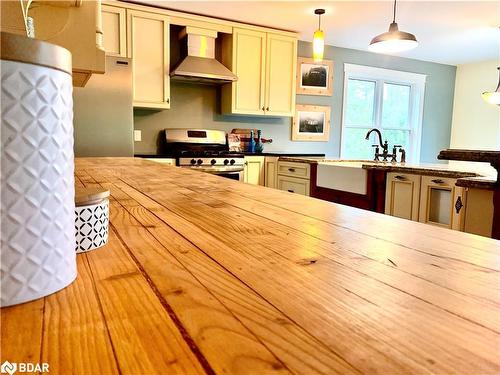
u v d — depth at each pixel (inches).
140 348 12.0
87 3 48.0
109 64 131.0
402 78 218.7
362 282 18.1
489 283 18.3
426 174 98.1
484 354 12.0
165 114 166.2
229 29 160.1
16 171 14.6
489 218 65.8
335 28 167.3
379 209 110.3
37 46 15.1
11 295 14.7
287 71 175.2
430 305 15.6
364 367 11.1
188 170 72.9
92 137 129.6
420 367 11.2
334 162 137.7
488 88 220.8
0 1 42.3
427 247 24.6
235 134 181.9
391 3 135.0
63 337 12.5
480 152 63.3
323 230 28.8
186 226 29.1
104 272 18.8
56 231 16.1
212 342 12.4
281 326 13.5
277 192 47.6
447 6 136.3
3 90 14.2
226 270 19.4
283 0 135.1
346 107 206.4
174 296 16.0
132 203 38.6
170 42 162.2
